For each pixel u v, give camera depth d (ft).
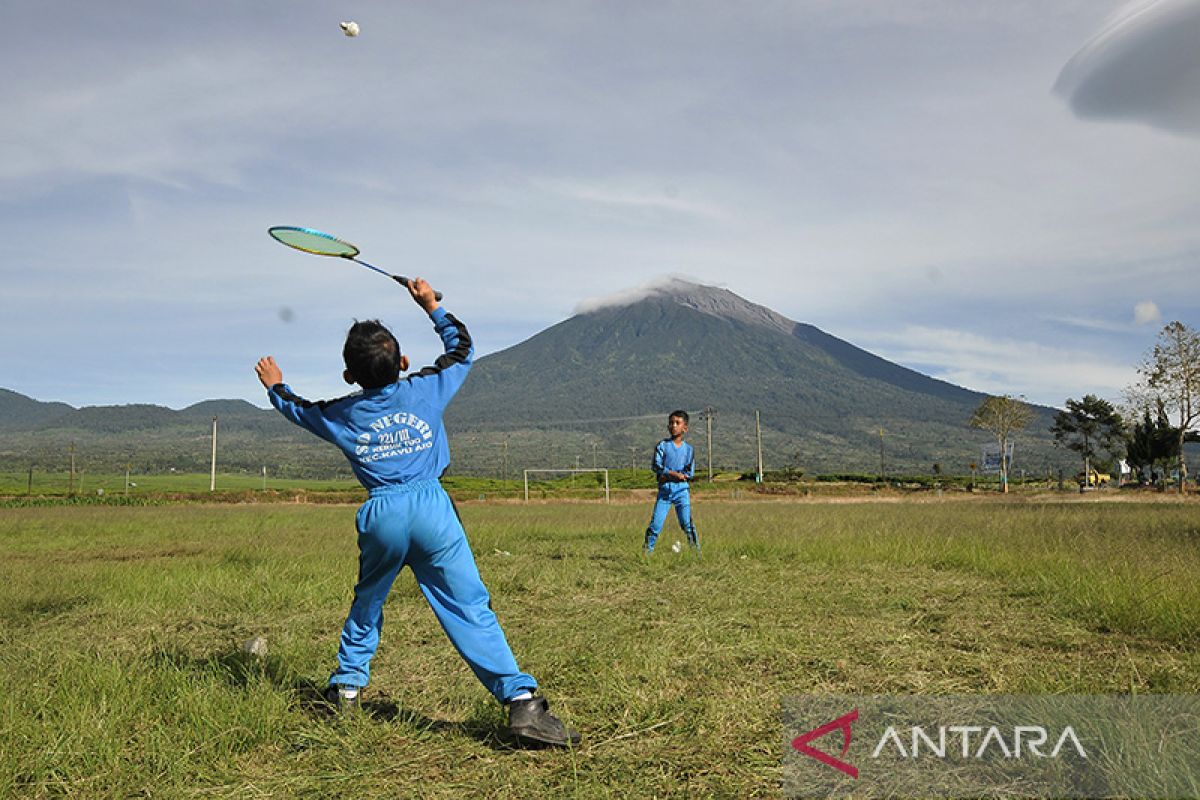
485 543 42.91
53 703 13.83
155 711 13.55
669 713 13.26
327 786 10.88
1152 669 15.26
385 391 12.89
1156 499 139.54
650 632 19.58
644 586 27.68
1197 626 18.74
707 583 27.91
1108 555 31.68
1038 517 60.03
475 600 12.77
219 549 45.98
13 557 43.57
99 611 24.81
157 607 25.09
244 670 15.83
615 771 11.09
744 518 69.56
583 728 12.89
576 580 29.17
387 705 14.49
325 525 73.10
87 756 11.62
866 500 178.81
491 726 12.99
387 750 12.16
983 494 191.93
